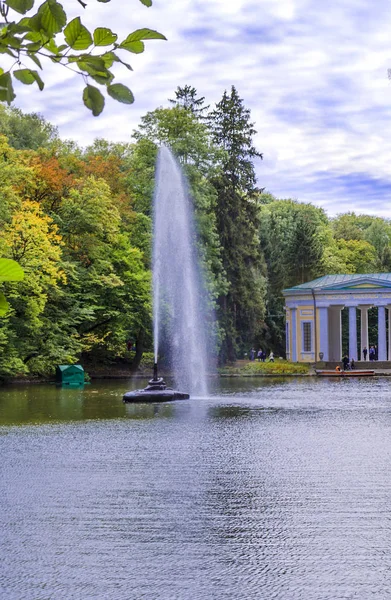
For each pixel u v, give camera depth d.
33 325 54.28
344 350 114.44
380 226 139.38
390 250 128.75
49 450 23.20
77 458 21.64
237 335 85.12
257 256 87.75
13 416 33.28
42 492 16.75
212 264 77.81
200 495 16.45
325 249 125.56
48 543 12.61
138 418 32.69
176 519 14.27
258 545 12.44
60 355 56.59
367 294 93.25
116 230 63.16
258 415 34.38
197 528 13.60
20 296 51.91
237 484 17.66
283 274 110.75
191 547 12.37
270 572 10.97
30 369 56.53
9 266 4.20
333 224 145.00
